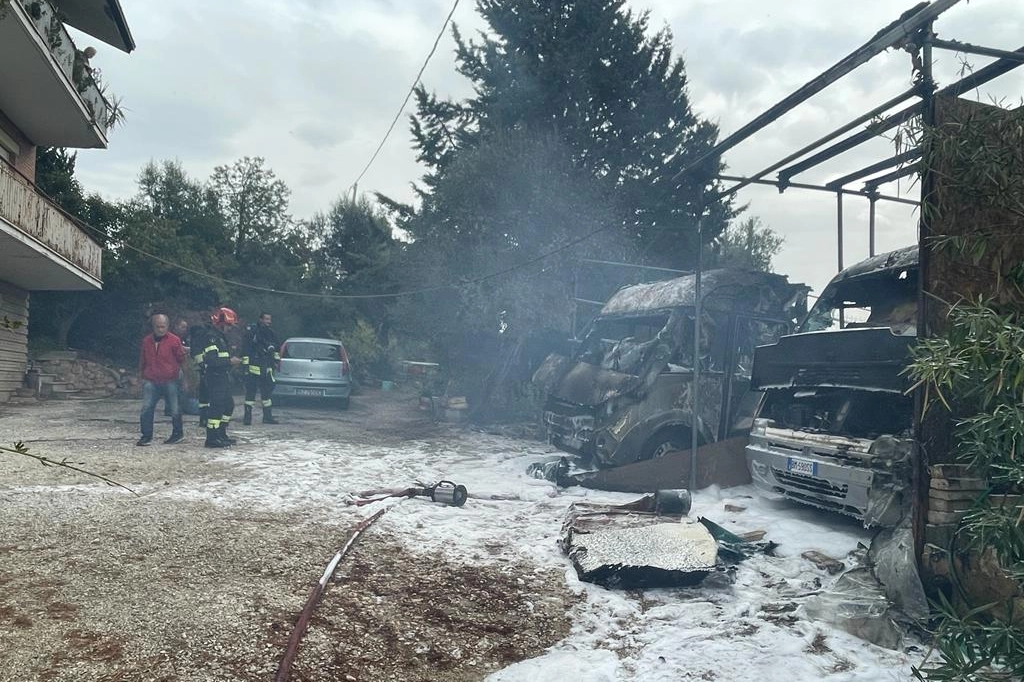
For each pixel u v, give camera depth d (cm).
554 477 841
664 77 1917
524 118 1858
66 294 2400
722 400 860
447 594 443
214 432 964
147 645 338
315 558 490
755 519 652
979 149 366
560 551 538
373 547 527
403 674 336
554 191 1552
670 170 1466
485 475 873
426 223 1905
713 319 896
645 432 813
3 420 1214
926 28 454
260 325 1297
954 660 287
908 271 711
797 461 634
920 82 458
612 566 464
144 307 2644
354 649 357
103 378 2038
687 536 515
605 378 860
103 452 873
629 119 1847
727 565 503
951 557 404
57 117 1595
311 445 1047
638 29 1903
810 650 373
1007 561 319
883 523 516
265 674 321
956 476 418
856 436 598
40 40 1252
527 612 423
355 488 744
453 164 1725
